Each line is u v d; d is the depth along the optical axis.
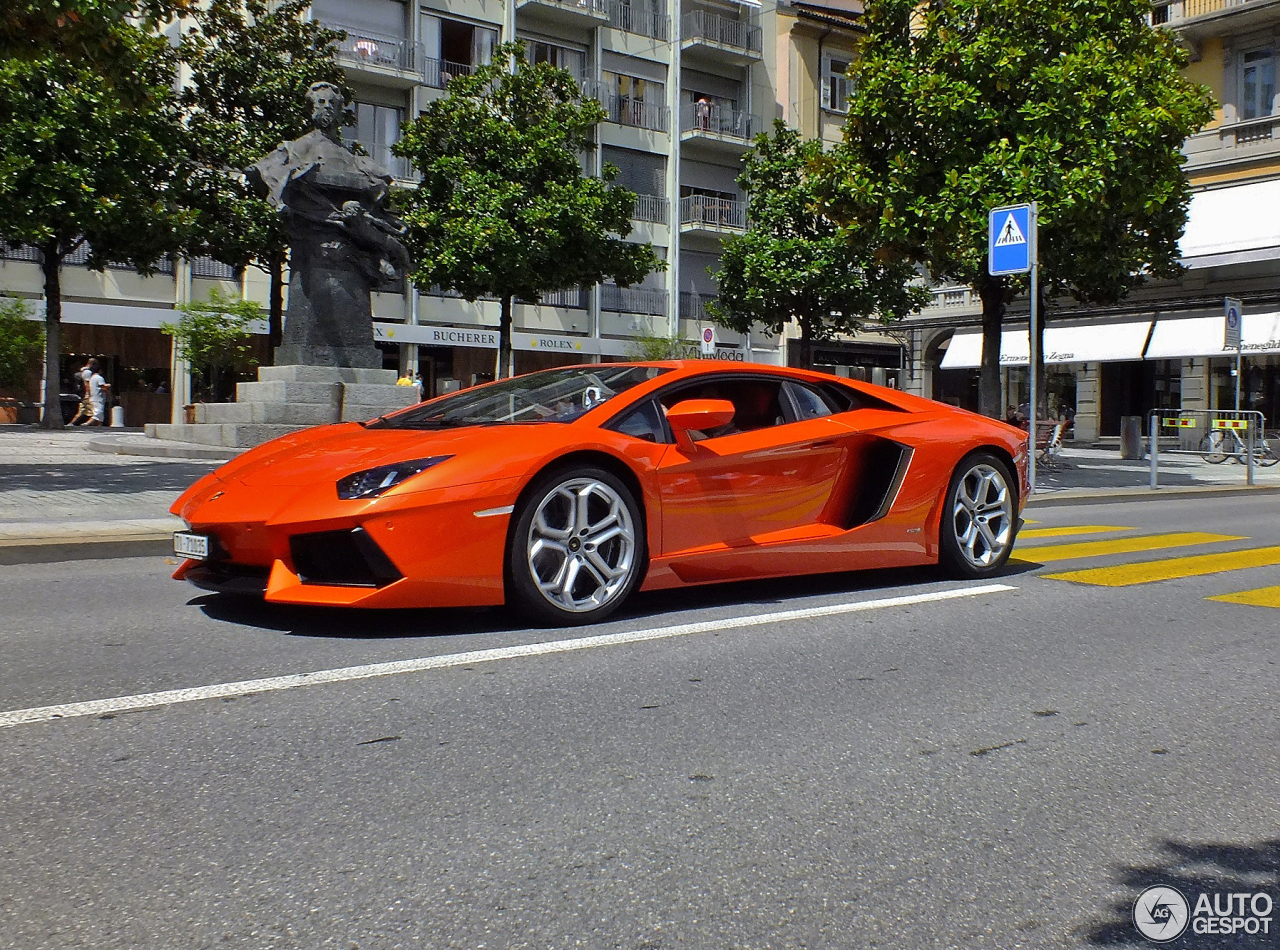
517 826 2.32
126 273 27.17
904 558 5.49
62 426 21.88
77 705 3.13
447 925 1.88
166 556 6.31
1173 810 2.53
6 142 19.95
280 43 22.88
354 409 14.33
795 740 2.97
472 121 23.73
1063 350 29.81
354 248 14.62
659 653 3.93
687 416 4.34
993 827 2.40
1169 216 15.09
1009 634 4.46
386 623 4.33
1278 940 1.91
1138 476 16.00
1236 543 7.91
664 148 35.78
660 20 35.53
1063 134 12.84
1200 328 26.92
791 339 37.78
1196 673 3.87
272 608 4.62
